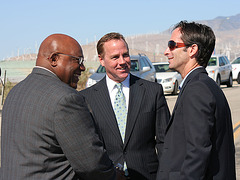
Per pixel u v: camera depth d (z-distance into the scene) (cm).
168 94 1931
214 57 2158
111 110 336
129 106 334
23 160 231
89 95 345
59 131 229
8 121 240
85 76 2666
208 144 241
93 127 244
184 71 287
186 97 252
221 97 258
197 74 268
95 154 238
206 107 244
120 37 344
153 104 338
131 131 329
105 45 340
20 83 250
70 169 241
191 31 279
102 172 244
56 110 229
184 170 240
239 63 2742
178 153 254
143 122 332
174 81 1844
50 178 231
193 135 241
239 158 674
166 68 1947
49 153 231
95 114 336
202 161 238
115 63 333
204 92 248
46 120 229
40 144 230
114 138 331
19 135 233
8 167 234
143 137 333
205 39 278
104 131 333
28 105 235
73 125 231
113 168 258
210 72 2055
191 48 280
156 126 341
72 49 253
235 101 1551
